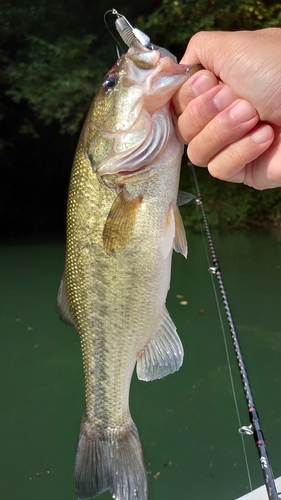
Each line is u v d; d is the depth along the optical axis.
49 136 2.26
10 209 2.37
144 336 0.33
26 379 0.88
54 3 1.85
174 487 0.59
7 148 2.28
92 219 0.33
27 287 1.38
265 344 0.93
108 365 0.34
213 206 2.07
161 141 0.30
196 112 0.26
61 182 2.41
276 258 1.52
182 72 0.28
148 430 0.71
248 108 0.25
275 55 0.24
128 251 0.32
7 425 0.75
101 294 0.33
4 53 1.90
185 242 0.33
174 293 1.20
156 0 1.84
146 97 0.29
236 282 1.27
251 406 0.39
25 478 0.64
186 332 0.99
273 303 1.12
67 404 0.80
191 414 0.74
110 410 0.35
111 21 1.87
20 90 2.04
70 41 1.85
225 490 0.58
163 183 0.31
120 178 0.31
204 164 0.28
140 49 0.30
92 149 0.32
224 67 0.26
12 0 1.83
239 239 1.85
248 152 0.26
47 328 1.08
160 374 0.33
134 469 0.34
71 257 0.34
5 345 1.00
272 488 0.32
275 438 0.67
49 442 0.71
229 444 0.67
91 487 0.34
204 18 1.76
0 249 1.89
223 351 0.91
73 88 1.84
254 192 2.04
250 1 1.75
